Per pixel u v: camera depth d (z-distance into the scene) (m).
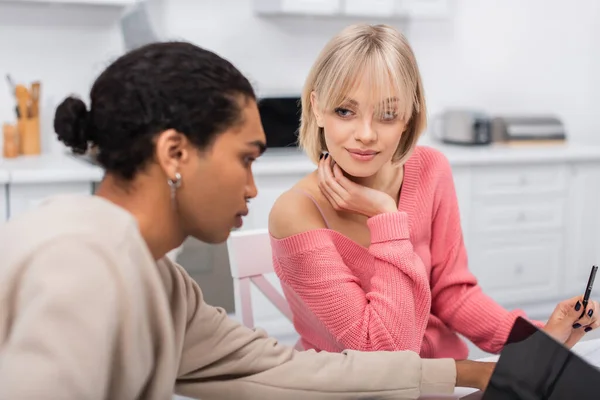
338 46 1.19
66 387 0.67
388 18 3.91
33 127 3.26
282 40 3.74
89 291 0.69
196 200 0.83
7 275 0.70
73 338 0.67
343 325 1.26
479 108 4.15
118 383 0.76
